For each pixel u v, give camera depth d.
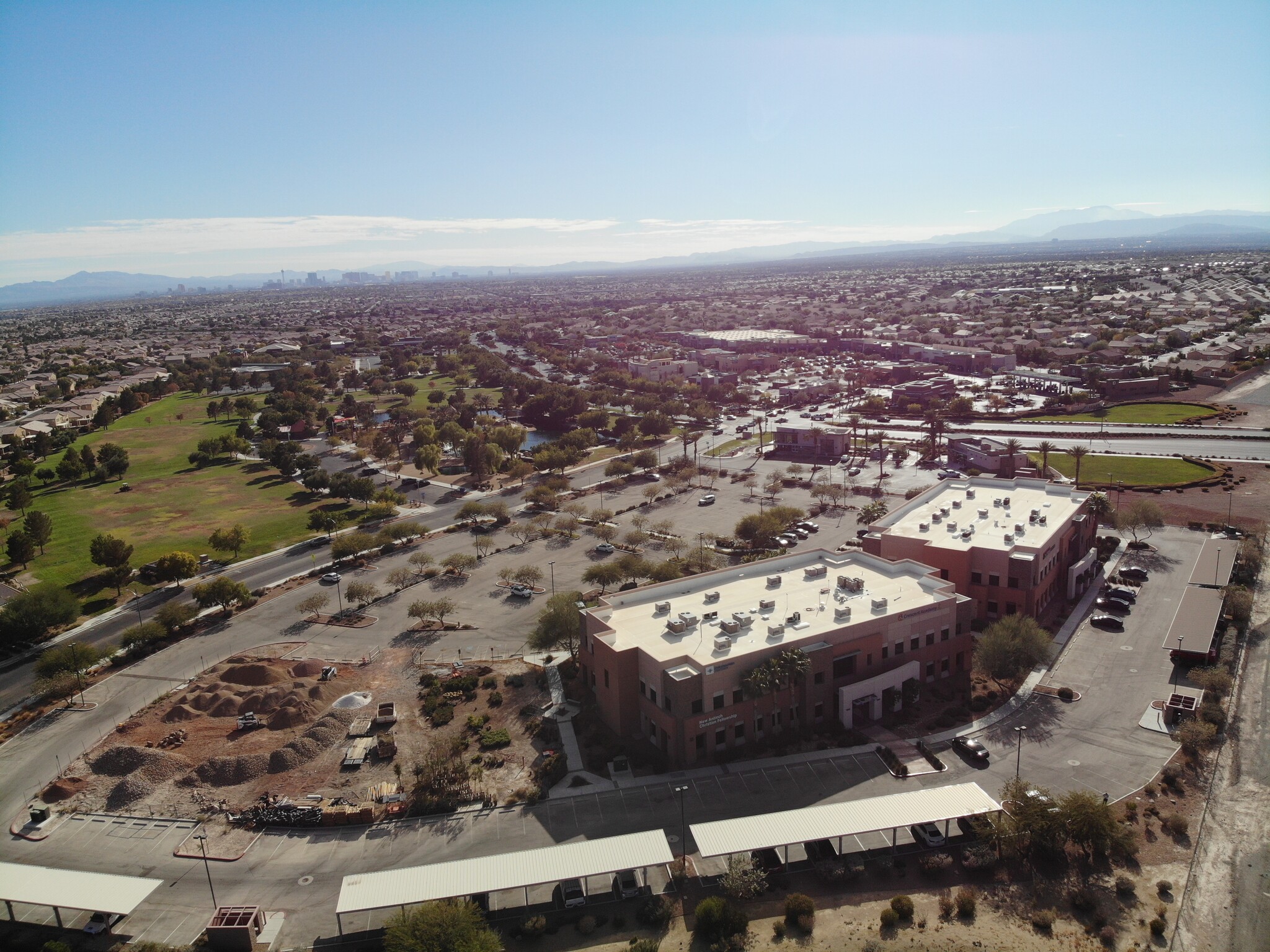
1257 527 157.50
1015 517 139.25
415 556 151.00
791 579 118.31
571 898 70.50
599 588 141.12
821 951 65.00
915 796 79.00
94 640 129.50
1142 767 88.00
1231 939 65.19
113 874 76.06
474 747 95.44
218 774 90.00
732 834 73.69
